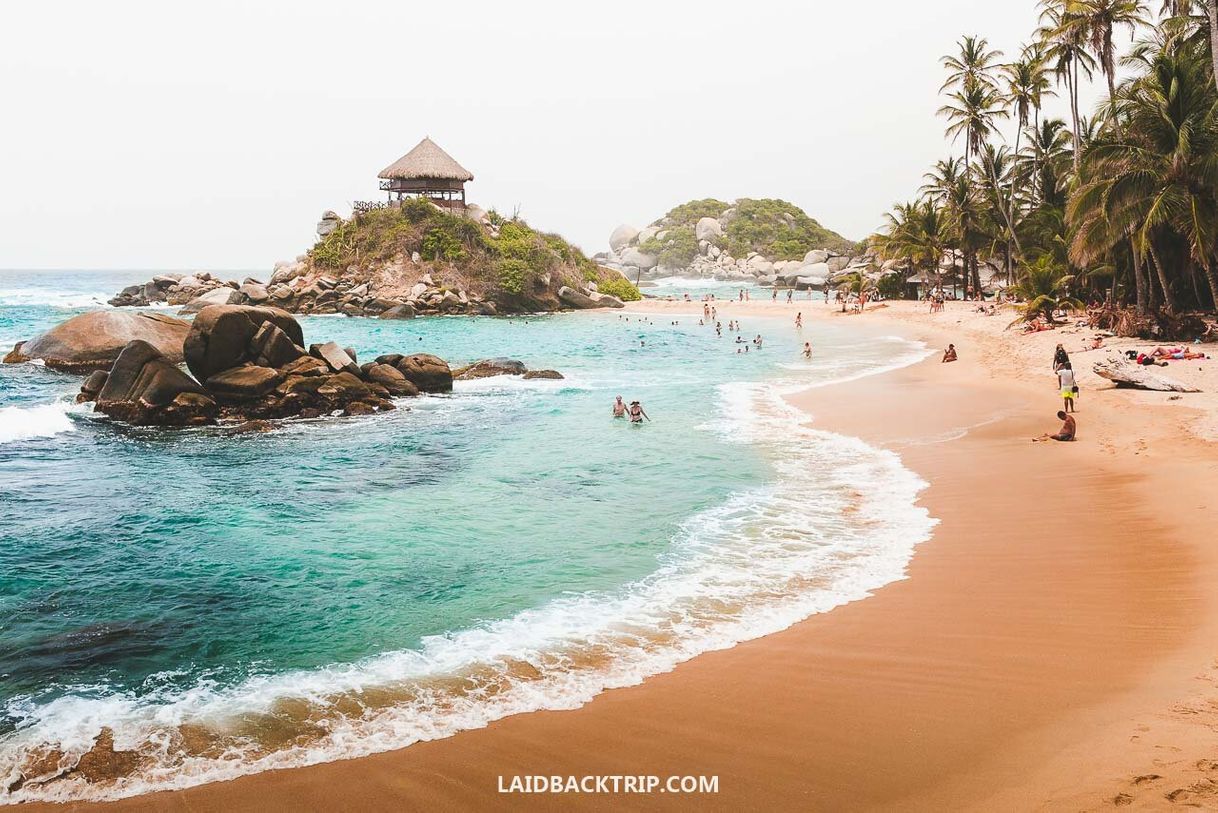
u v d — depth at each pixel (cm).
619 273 10431
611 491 1648
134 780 676
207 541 1349
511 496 1620
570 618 1020
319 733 752
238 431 2328
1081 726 688
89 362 3344
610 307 8600
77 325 3444
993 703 750
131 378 2480
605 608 1052
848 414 2464
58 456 2003
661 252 17362
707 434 2220
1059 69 4731
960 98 6481
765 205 17325
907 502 1502
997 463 1742
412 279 7469
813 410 2573
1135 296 4278
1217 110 3089
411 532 1393
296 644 958
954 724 716
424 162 8306
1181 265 4047
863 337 5244
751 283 14788
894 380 3194
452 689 837
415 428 2373
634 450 2034
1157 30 3869
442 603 1080
